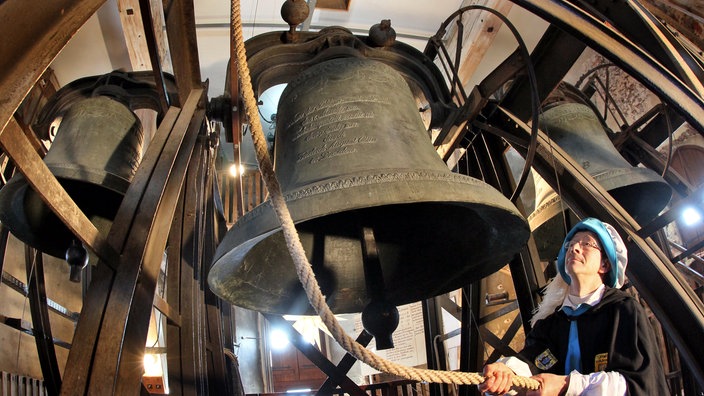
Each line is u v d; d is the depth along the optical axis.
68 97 4.26
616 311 1.89
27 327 3.82
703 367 2.75
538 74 4.09
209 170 4.26
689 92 2.87
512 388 1.84
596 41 2.98
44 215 3.55
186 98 3.63
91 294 2.38
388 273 3.12
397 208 3.24
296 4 3.81
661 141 5.45
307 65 3.93
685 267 5.50
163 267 9.32
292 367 14.49
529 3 3.09
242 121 3.95
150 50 3.28
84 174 3.31
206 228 4.30
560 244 4.54
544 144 3.82
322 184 2.29
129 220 2.66
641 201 4.37
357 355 1.39
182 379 3.36
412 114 3.12
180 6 3.43
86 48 7.32
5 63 1.21
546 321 2.11
